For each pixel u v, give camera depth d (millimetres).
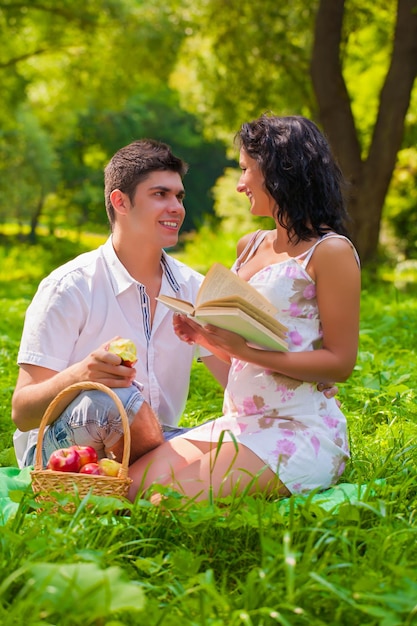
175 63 26156
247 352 4309
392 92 19594
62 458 4199
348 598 3049
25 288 20359
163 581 3395
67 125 40406
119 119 50188
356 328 4441
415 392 6793
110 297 4953
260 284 4465
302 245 4520
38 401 4605
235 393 4535
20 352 4852
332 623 3002
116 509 4133
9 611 2979
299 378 4375
